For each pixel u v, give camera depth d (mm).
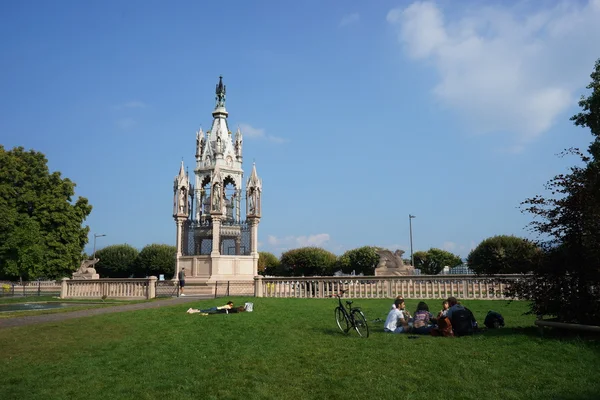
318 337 15156
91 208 56250
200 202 43406
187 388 10320
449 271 72875
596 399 9008
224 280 39906
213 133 44406
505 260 15578
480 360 11664
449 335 14625
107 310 24344
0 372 11852
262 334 15930
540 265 14523
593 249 13781
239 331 16609
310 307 24141
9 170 50156
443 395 9453
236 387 10312
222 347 14016
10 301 34438
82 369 12023
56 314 22469
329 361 12070
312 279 31594
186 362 12414
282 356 12711
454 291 28438
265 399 9594
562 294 14305
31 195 50844
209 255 40594
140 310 23594
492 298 27281
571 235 14328
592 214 13820
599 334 13305
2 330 17344
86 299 35781
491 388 9766
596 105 33281
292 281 32125
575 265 14031
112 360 12883
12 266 46781
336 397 9570
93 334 16562
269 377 10922
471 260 70188
